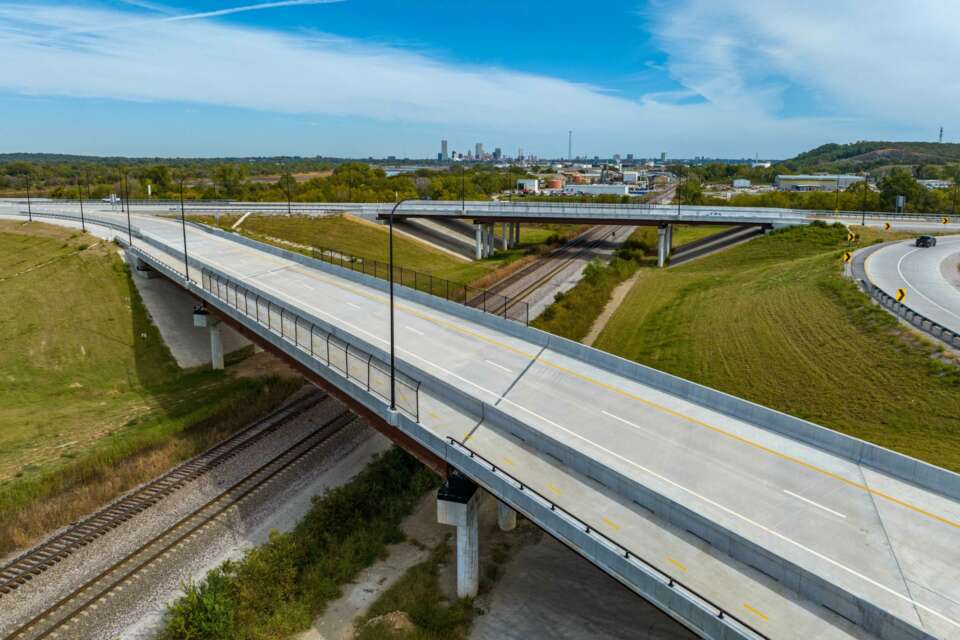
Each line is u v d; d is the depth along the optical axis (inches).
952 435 1123.9
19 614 880.9
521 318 2092.8
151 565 984.9
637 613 856.9
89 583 935.7
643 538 697.0
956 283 1988.2
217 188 5821.9
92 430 1449.3
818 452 871.1
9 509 1123.9
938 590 607.8
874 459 831.1
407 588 932.0
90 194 5123.0
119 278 2249.0
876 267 2236.7
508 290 2588.6
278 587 910.4
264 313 1496.1
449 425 952.3
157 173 6072.8
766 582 631.8
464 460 837.2
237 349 2030.0
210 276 1681.8
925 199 4562.0
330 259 2792.8
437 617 852.0
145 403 1615.4
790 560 645.3
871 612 564.7
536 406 1015.6
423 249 3412.9
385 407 982.4
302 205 3917.3
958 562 647.8
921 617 573.9
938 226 3329.2
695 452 870.4
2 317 1916.8
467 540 877.8
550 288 2632.9
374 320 1502.2
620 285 2768.2
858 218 3560.5
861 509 737.0
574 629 831.7
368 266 2849.4
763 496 764.0
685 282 2687.0
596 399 1047.0
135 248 2300.7
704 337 1838.1
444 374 1149.1
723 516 723.4
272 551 962.7
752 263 2923.2
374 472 1253.1
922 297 1808.6
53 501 1162.0
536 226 4840.1
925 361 1350.9
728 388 1470.2
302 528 1062.4
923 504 746.2
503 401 1032.2
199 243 2571.4
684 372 1604.3
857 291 1884.8
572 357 1256.8
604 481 798.5
